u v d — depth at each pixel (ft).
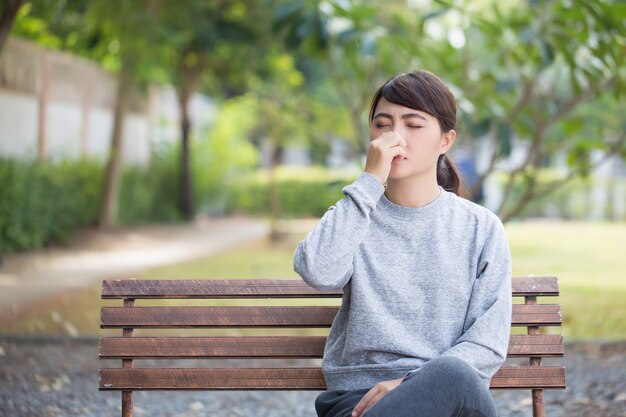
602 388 17.52
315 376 10.07
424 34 26.25
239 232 66.85
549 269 40.11
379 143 9.09
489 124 24.63
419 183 9.41
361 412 8.54
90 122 59.11
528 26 23.95
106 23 45.39
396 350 9.02
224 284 10.12
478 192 26.13
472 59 27.89
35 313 26.63
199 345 10.07
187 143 74.84
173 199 75.97
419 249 9.26
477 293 9.12
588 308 27.94
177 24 54.44
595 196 86.38
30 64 48.62
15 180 43.91
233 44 64.08
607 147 25.72
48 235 49.19
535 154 25.66
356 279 9.17
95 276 36.96
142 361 20.63
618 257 45.98
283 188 92.02
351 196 9.03
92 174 56.54
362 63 28.27
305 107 55.88
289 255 47.78
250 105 67.21
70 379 18.71
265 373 10.06
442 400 8.14
